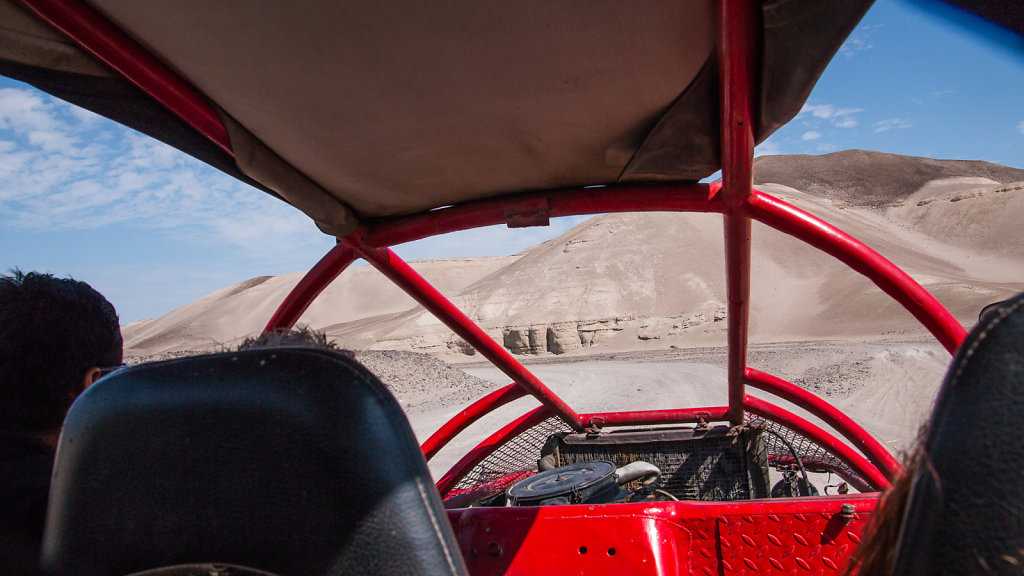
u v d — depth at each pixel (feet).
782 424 14.55
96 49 6.35
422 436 48.52
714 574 7.84
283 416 3.32
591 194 9.93
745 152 7.91
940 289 257.96
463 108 7.82
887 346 147.84
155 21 6.17
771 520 7.77
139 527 3.50
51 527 3.72
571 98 7.62
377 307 628.69
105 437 3.62
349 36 6.39
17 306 4.92
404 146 8.78
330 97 7.54
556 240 472.44
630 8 6.13
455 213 10.83
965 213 518.78
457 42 6.51
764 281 339.57
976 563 2.15
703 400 71.77
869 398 58.85
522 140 8.65
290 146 8.73
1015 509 2.14
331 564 3.18
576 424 15.76
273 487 3.29
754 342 261.24
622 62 6.94
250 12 5.99
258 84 7.25
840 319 262.06
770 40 6.50
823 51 6.43
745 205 9.12
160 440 3.51
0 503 4.45
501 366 13.69
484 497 13.92
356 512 3.17
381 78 7.14
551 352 317.83
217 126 7.84
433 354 340.39
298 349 3.55
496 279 415.44
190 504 3.41
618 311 328.90
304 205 9.88
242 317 620.90
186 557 3.42
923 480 2.35
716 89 7.45
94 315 5.31
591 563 7.66
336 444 3.23
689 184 9.55
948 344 9.28
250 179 9.86
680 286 342.64
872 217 563.48
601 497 9.96
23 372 4.85
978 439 2.24
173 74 7.11
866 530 2.77
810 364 114.73
